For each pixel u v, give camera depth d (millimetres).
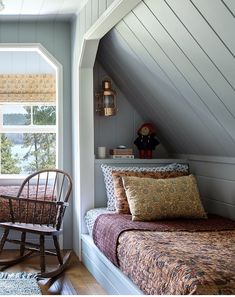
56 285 2115
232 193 2119
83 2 2324
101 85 2799
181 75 1867
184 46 1666
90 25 2180
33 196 2867
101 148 2686
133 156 2674
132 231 1813
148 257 1458
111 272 1896
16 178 3277
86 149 2559
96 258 2184
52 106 3686
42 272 2232
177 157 2773
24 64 3611
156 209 2076
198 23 1476
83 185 2551
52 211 2717
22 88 3604
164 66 1943
